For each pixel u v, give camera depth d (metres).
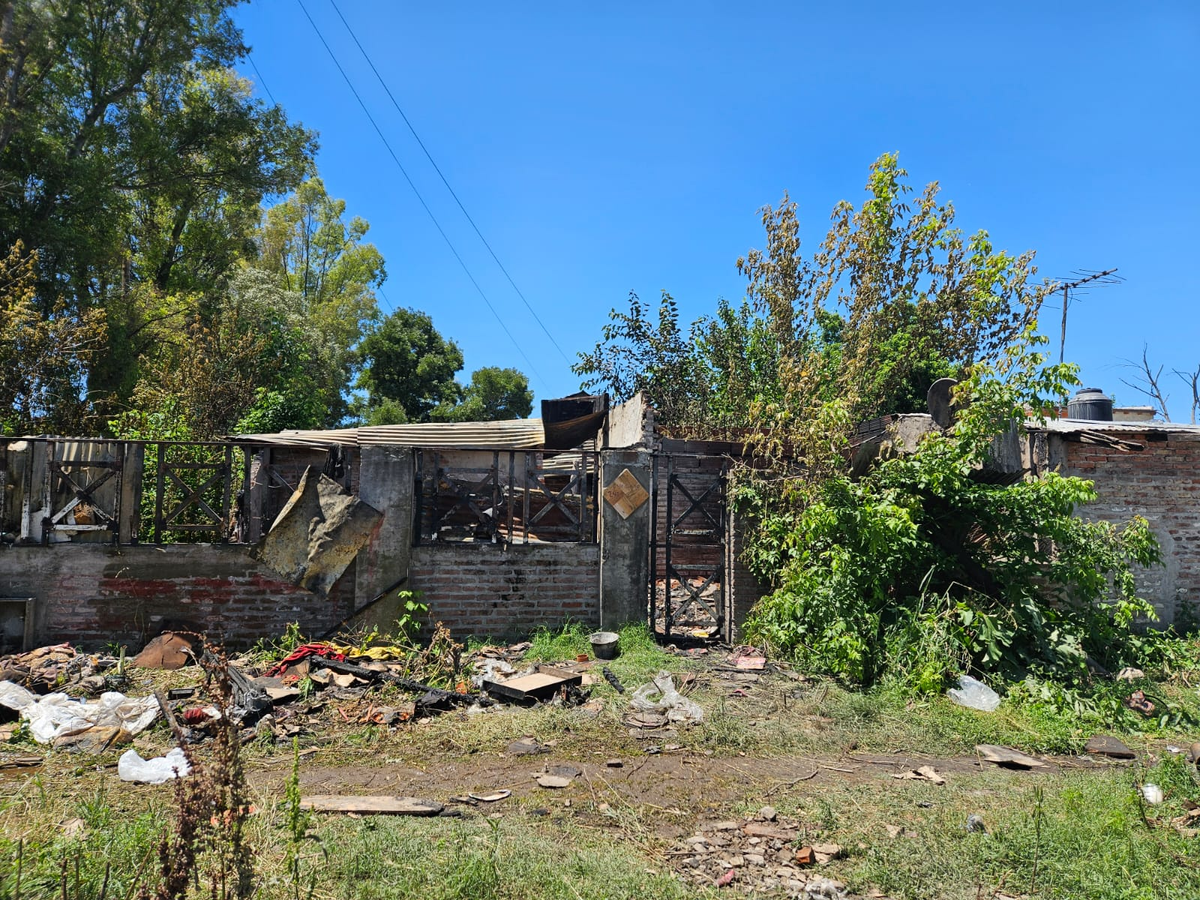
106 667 8.29
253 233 33.47
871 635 8.96
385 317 43.78
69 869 4.05
